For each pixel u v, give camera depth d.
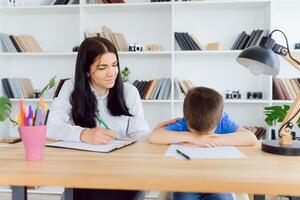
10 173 0.73
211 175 0.71
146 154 0.95
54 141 1.18
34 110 0.92
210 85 2.89
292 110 1.01
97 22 2.99
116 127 1.53
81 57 1.43
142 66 2.95
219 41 2.87
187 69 2.92
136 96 1.64
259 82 2.83
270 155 0.94
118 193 1.14
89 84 1.48
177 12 2.90
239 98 2.77
